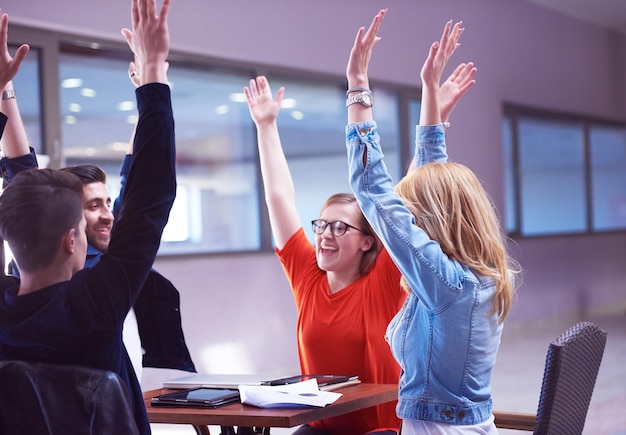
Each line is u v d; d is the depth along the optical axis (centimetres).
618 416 498
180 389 242
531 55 1000
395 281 244
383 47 794
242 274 659
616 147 1180
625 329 938
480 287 178
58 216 153
